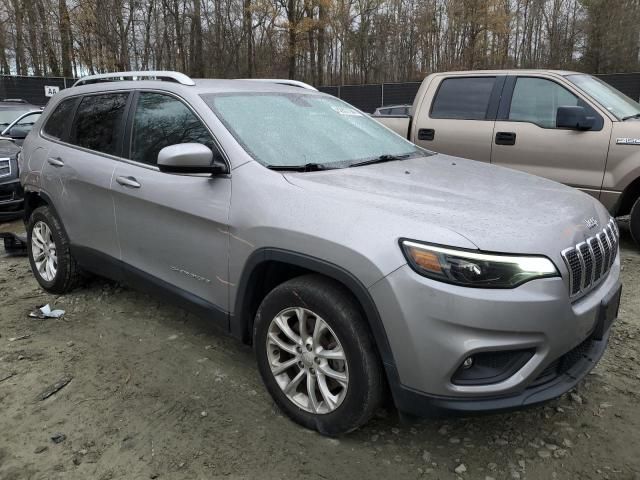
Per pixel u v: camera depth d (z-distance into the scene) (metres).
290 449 2.70
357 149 3.57
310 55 36.47
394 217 2.46
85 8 23.73
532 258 2.32
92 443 2.79
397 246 2.36
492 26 36.81
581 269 2.51
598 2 36.75
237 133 3.21
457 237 2.30
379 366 2.52
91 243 4.14
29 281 5.20
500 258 2.27
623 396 3.08
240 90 3.66
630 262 5.33
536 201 2.82
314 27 33.38
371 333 2.51
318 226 2.58
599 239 2.74
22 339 3.93
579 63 38.72
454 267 2.26
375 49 41.78
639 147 5.31
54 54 28.69
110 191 3.78
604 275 2.81
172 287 3.48
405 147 3.94
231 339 3.87
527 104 6.10
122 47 23.42
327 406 2.69
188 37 32.19
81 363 3.57
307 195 2.74
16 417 3.02
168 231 3.40
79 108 4.39
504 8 38.22
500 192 2.92
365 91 27.77
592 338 2.66
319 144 3.44
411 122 6.91
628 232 6.44
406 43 42.22
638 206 5.49
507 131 6.11
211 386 3.27
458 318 2.25
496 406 2.32
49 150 4.51
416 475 2.52
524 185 3.15
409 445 2.72
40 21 28.83
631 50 35.97
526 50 43.16
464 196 2.79
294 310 2.75
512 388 2.33
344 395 2.60
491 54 40.12
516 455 2.64
